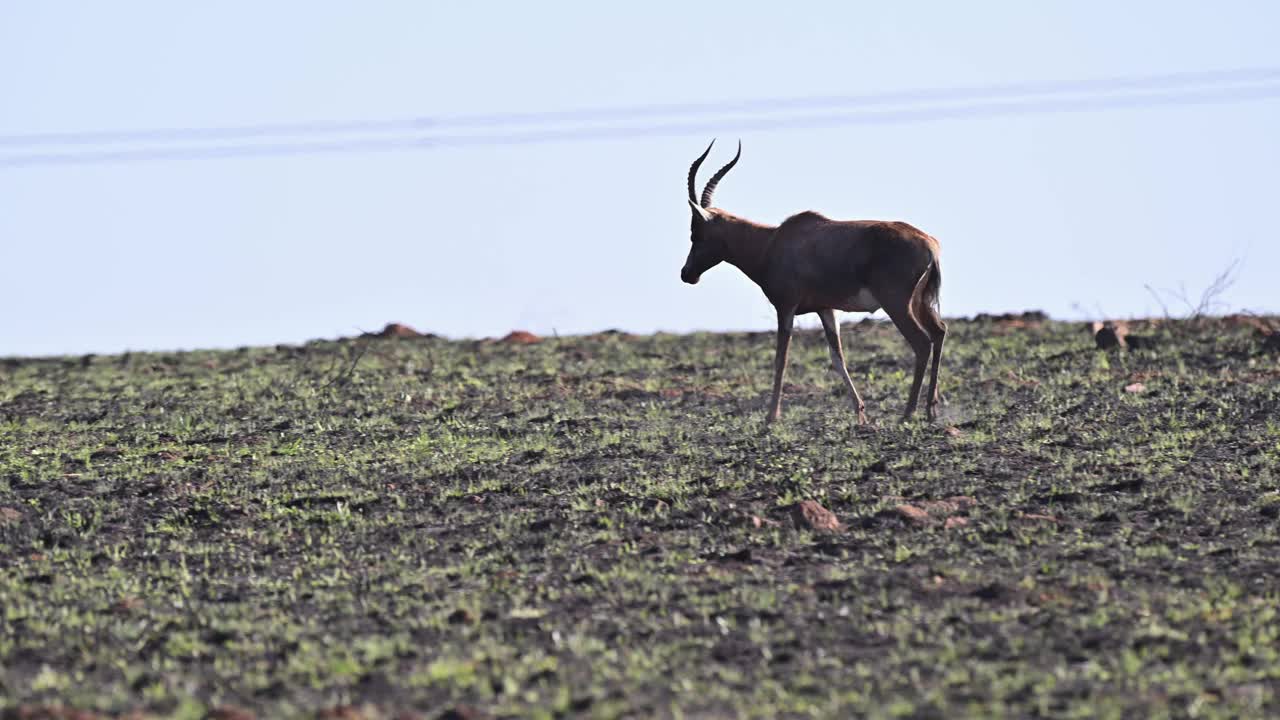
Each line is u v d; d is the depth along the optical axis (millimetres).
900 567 41062
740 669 33250
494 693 31719
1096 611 36281
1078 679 31734
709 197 63844
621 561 42531
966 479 50188
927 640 34719
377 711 30688
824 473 51406
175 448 61312
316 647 35344
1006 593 38156
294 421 66438
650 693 31531
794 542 43875
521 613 37969
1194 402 61812
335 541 46500
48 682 32938
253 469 56594
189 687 32469
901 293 57281
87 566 44594
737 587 39594
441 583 41469
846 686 31750
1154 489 48094
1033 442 55531
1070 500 47188
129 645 36312
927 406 59375
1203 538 42938
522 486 51812
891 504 47156
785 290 60188
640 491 50281
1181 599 37188
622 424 63219
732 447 56500
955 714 29516
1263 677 31469
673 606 38250
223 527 48625
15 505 51781
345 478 54312
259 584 42031
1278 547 41688
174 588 41969
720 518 46562
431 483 53125
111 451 60812
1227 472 50000
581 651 34531
